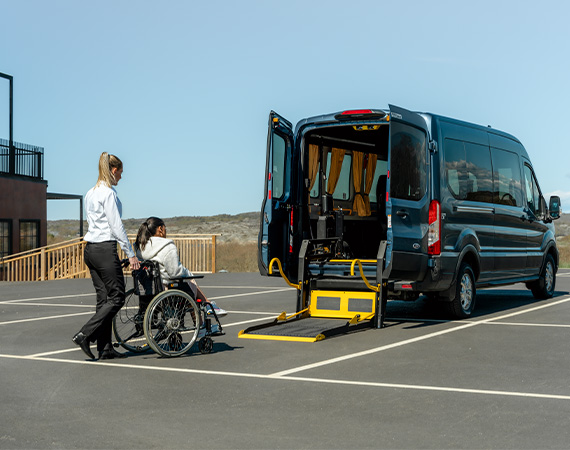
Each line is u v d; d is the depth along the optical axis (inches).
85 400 236.5
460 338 357.4
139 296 313.0
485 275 450.0
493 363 294.2
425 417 213.2
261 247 389.4
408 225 381.1
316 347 332.2
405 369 282.5
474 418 211.6
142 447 186.2
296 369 283.7
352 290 405.7
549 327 394.6
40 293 649.0
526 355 311.9
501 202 469.1
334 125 407.5
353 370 281.1
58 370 286.2
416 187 387.9
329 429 201.5
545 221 533.3
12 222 1034.7
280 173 402.3
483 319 428.5
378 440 191.0
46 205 1117.7
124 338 318.3
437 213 394.9
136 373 278.8
